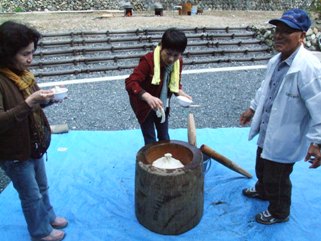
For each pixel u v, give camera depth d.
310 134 2.10
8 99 1.86
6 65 1.86
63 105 5.13
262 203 2.92
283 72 2.22
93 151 3.71
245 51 7.87
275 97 2.28
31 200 2.18
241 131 4.19
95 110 5.00
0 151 1.97
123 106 5.17
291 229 2.61
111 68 6.73
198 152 2.59
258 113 2.49
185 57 7.49
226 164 3.14
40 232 2.33
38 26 8.11
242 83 6.31
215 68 7.11
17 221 2.65
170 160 2.55
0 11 11.11
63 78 6.29
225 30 8.62
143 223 2.61
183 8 11.38
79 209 2.82
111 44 7.56
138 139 3.99
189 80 6.36
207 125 4.56
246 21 9.80
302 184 3.15
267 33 8.24
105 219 2.71
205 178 3.27
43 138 2.15
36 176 2.36
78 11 11.75
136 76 2.62
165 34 2.46
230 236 2.54
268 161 2.41
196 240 2.49
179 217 2.48
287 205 2.58
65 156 3.58
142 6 13.27
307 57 2.07
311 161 2.36
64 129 4.07
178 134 4.11
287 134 2.24
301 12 2.01
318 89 2.04
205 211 2.81
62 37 7.51
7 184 3.23
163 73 2.72
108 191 3.05
